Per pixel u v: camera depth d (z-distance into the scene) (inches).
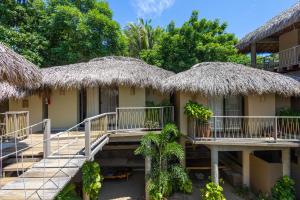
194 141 394.3
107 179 504.7
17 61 271.0
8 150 312.3
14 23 749.3
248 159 453.7
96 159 582.9
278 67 591.8
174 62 823.7
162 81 466.6
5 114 362.6
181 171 410.9
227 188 461.1
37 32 773.3
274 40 660.1
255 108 451.8
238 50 775.7
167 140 411.2
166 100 513.0
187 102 446.3
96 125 406.9
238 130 458.3
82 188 386.6
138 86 452.8
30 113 494.9
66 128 499.5
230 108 462.0
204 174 527.8
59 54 767.7
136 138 440.1
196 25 858.1
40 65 746.2
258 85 396.2
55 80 439.2
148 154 391.5
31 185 213.0
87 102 505.7
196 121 409.4
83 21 739.4
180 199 409.4
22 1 757.9
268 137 414.6
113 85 455.8
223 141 390.6
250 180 482.0
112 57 575.8
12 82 283.4
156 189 390.0
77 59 761.6
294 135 401.7
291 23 476.7
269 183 413.4
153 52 892.0
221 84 398.6
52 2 796.0
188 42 827.4
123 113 482.6
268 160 512.7
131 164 566.9
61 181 221.0
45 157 282.7
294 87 407.2
